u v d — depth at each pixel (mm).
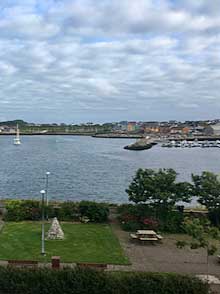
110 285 20875
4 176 96062
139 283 20953
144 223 36938
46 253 29891
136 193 38969
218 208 38125
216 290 23219
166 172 45031
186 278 21500
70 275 21062
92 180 90250
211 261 29016
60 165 124625
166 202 38594
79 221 40188
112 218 41188
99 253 30250
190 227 24469
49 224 38469
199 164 137250
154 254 30391
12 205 40281
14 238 33594
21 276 21156
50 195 69000
